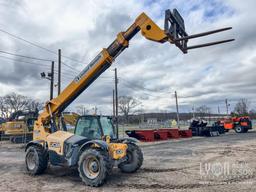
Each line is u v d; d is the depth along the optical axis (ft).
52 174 32.73
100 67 31.73
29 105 230.48
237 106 313.94
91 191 24.77
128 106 263.49
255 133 121.60
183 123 232.94
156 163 39.91
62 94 33.45
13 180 29.76
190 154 49.93
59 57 82.99
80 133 32.40
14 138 84.58
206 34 25.72
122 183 27.53
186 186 25.85
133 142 33.45
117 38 31.01
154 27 28.91
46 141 33.12
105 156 26.78
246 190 24.06
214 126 114.11
